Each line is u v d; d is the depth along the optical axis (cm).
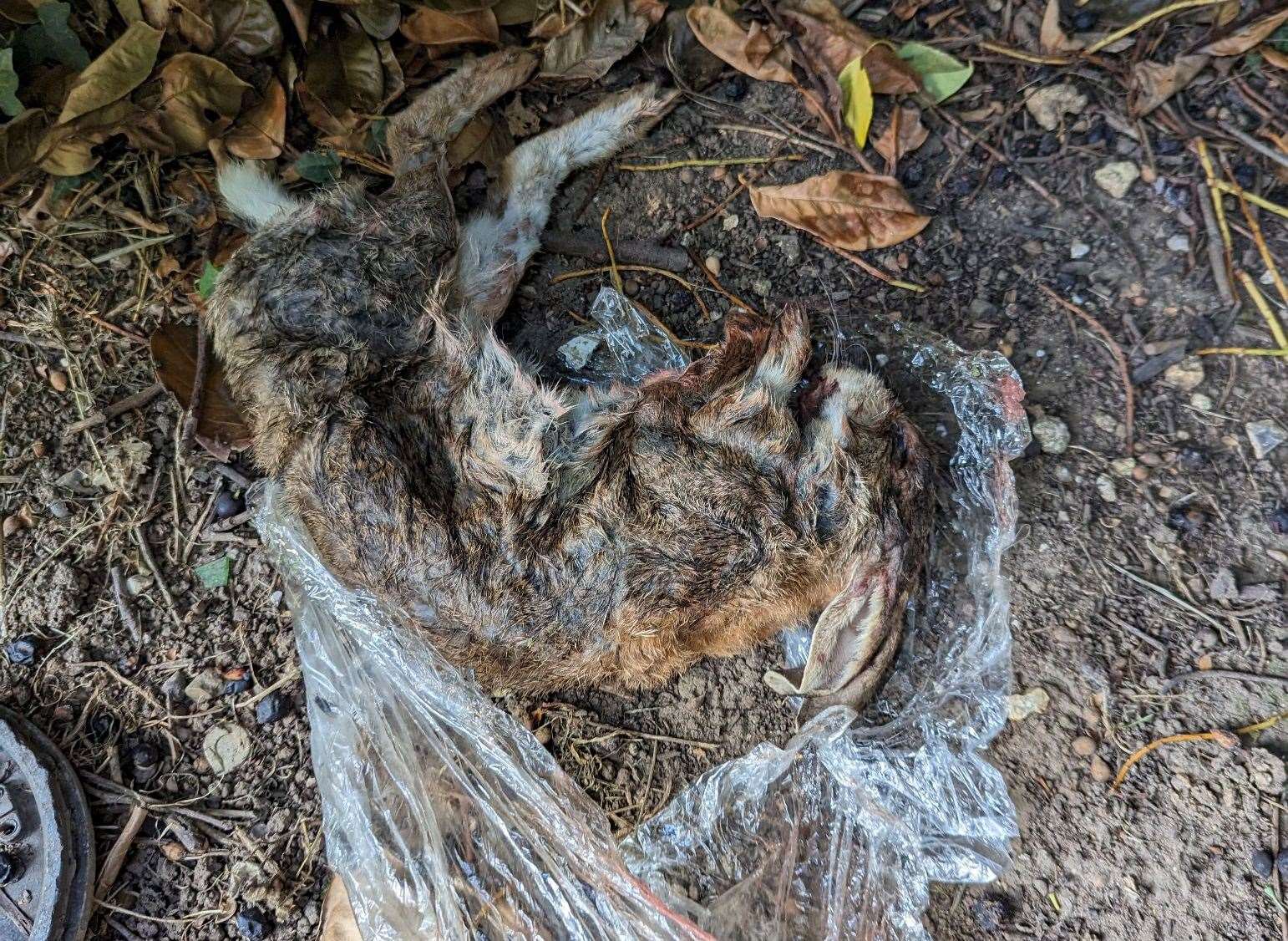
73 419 51
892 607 46
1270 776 47
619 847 49
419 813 48
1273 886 47
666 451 44
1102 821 48
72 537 51
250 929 49
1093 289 50
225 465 52
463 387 45
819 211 50
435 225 47
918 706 50
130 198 52
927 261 50
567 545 44
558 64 51
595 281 52
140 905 50
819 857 49
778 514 44
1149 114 49
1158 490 49
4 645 51
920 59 49
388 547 44
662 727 51
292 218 46
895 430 47
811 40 50
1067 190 50
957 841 49
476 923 47
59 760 50
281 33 50
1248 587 48
